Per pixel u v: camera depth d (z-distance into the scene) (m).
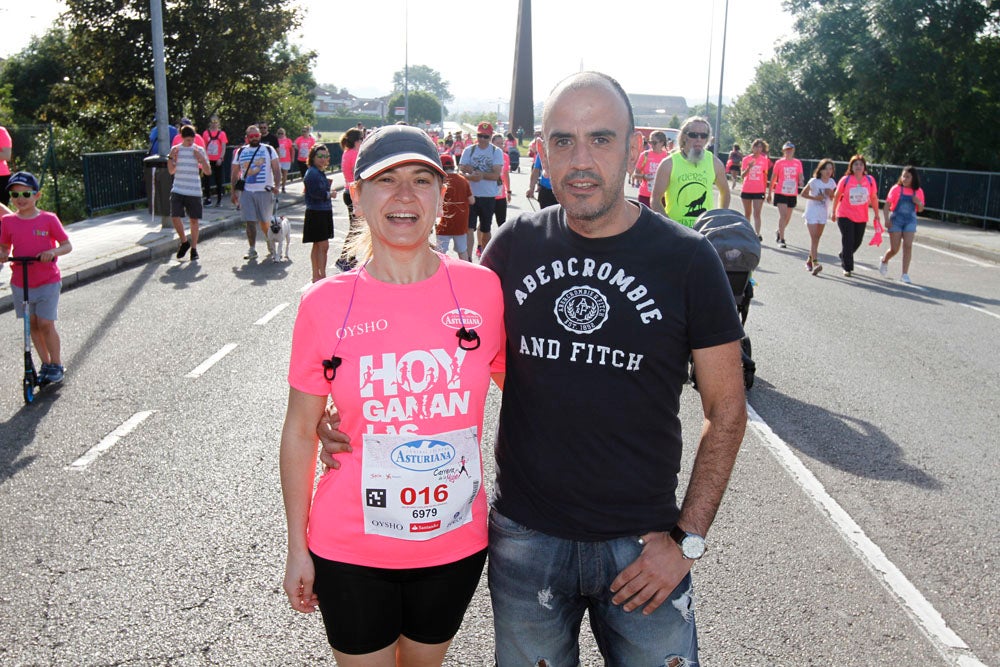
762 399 7.29
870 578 4.27
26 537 4.54
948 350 9.24
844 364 8.52
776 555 4.50
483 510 2.48
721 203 7.66
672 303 2.29
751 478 5.55
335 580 2.36
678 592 2.36
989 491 5.43
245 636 3.68
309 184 11.65
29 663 3.47
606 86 2.30
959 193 22.48
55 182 18.12
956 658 3.62
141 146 29.31
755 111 42.59
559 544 2.37
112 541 4.50
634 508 2.35
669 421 2.37
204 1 27.52
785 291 12.57
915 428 6.63
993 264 16.33
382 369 2.29
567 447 2.34
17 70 45.72
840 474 5.66
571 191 2.28
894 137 28.73
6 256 6.77
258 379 7.42
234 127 30.41
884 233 20.78
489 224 13.33
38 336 7.11
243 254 14.34
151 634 3.68
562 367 2.34
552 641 2.45
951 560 4.48
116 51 27.47
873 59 26.45
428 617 2.44
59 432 6.12
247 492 5.14
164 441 5.96
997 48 25.91
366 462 2.32
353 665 2.43
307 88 44.91
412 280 2.38
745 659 3.58
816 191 13.97
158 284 11.66
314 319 2.33
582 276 2.34
